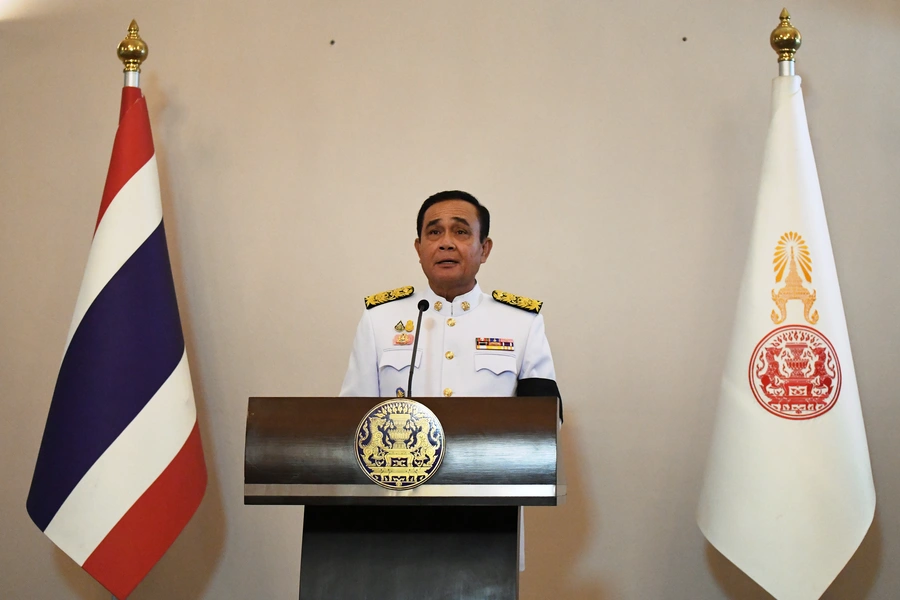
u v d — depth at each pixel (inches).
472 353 89.5
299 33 129.5
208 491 120.8
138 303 106.6
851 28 122.0
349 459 67.3
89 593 119.1
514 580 69.1
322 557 70.3
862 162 118.8
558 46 126.6
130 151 111.0
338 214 125.0
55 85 129.6
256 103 128.0
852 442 96.3
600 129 124.0
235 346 123.4
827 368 97.2
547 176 123.6
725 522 97.3
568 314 120.5
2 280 125.6
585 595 115.6
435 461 66.7
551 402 68.0
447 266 90.4
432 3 129.0
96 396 102.5
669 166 122.3
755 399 98.0
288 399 69.1
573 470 117.6
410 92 127.1
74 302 124.4
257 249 125.0
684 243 120.6
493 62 127.0
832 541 94.0
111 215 108.3
